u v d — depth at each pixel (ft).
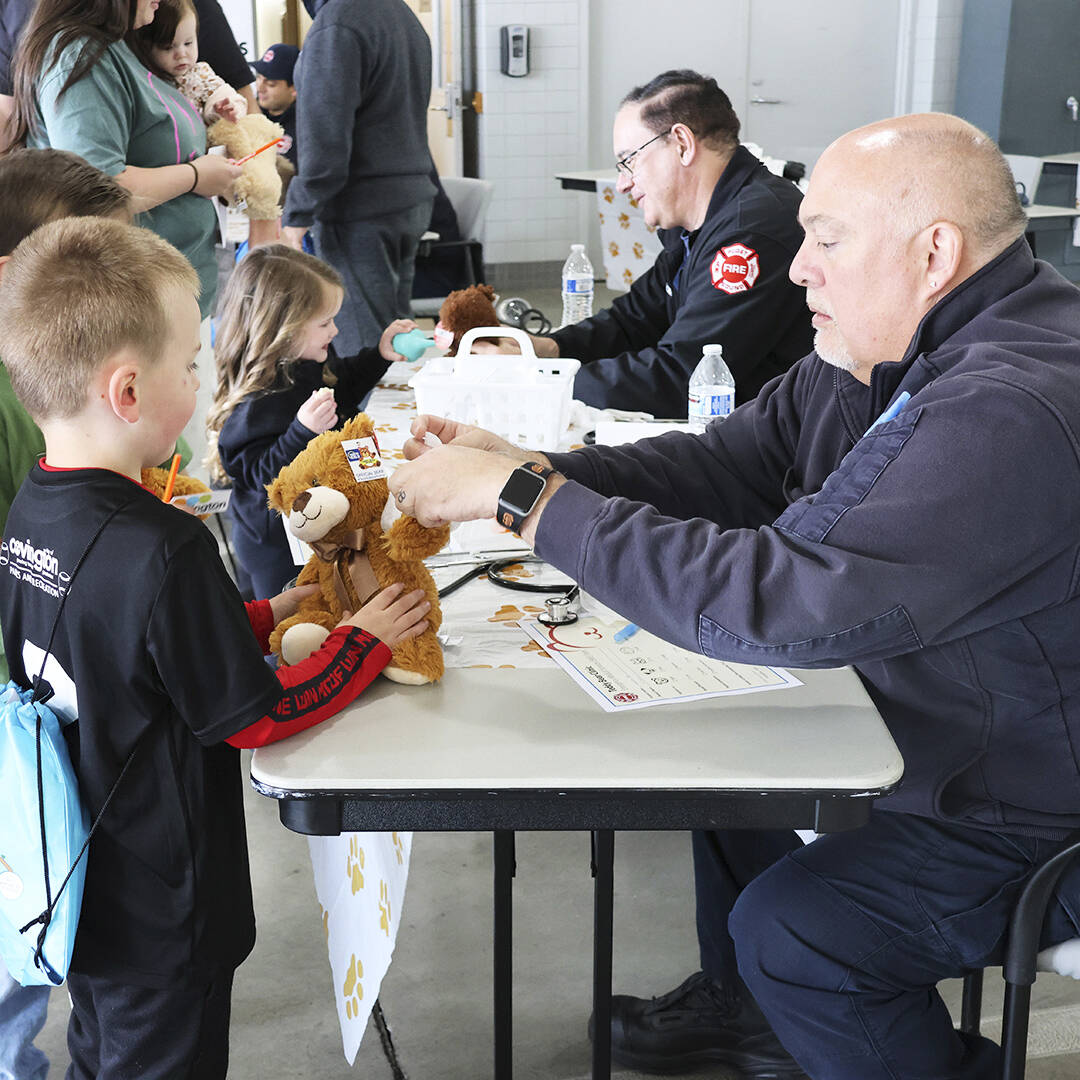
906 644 3.84
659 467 5.59
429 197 14.47
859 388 5.10
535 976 6.75
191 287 4.29
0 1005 5.13
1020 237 4.31
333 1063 6.10
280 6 25.53
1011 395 3.79
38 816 3.91
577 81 26.07
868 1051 4.45
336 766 3.82
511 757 3.88
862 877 4.44
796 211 8.32
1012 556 3.79
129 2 8.80
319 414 7.55
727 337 8.22
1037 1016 6.31
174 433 4.30
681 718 4.18
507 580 5.40
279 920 7.27
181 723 4.12
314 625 4.54
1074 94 27.04
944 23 26.96
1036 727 4.24
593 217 27.02
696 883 6.00
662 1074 5.97
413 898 7.48
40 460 4.28
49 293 3.99
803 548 3.86
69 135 8.61
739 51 26.91
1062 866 4.25
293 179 13.29
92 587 3.95
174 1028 4.38
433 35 26.53
